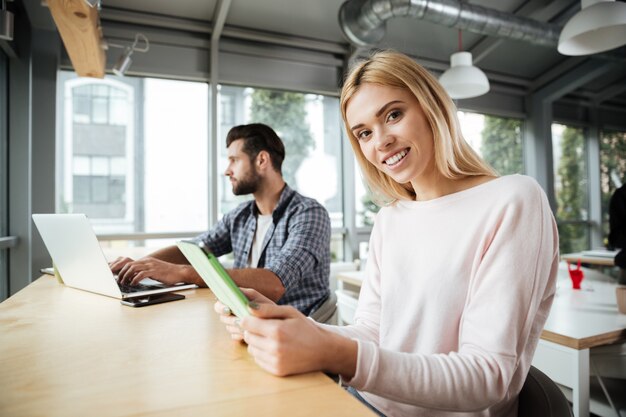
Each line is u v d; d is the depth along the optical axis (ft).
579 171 17.99
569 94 17.76
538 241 2.41
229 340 2.42
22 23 9.76
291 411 1.53
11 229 9.62
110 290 3.64
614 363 4.35
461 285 2.71
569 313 5.08
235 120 12.55
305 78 13.24
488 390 2.07
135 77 11.51
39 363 2.03
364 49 12.50
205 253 1.98
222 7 10.59
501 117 16.66
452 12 10.67
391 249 3.25
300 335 1.91
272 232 5.46
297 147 13.33
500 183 2.74
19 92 9.70
